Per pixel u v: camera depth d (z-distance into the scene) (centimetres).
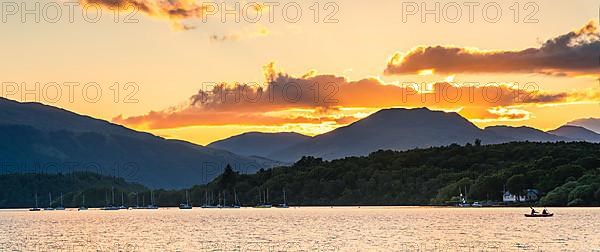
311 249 14662
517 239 15988
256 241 16425
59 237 18712
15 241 17662
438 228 19375
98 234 19512
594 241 15288
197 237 17825
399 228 19625
